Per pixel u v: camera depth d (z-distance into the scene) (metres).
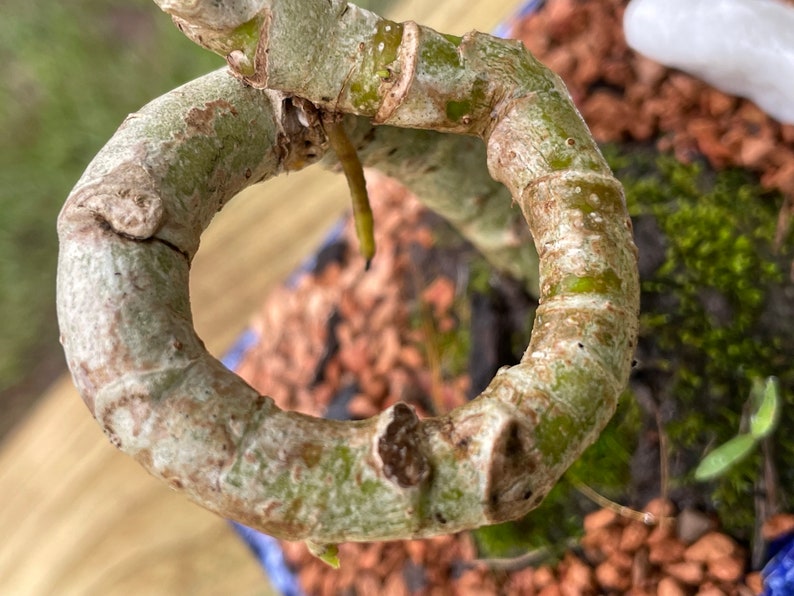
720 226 0.17
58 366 0.32
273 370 0.21
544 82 0.10
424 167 0.13
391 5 0.28
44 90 0.33
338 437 0.08
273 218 0.24
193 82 0.10
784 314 0.16
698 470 0.13
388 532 0.08
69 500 0.22
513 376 0.08
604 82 0.19
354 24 0.09
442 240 0.20
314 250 0.23
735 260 0.16
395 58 0.09
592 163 0.09
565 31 0.20
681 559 0.15
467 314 0.19
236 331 0.24
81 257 0.08
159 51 0.32
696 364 0.16
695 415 0.16
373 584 0.18
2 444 0.31
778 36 0.16
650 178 0.18
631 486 0.16
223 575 0.20
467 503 0.08
